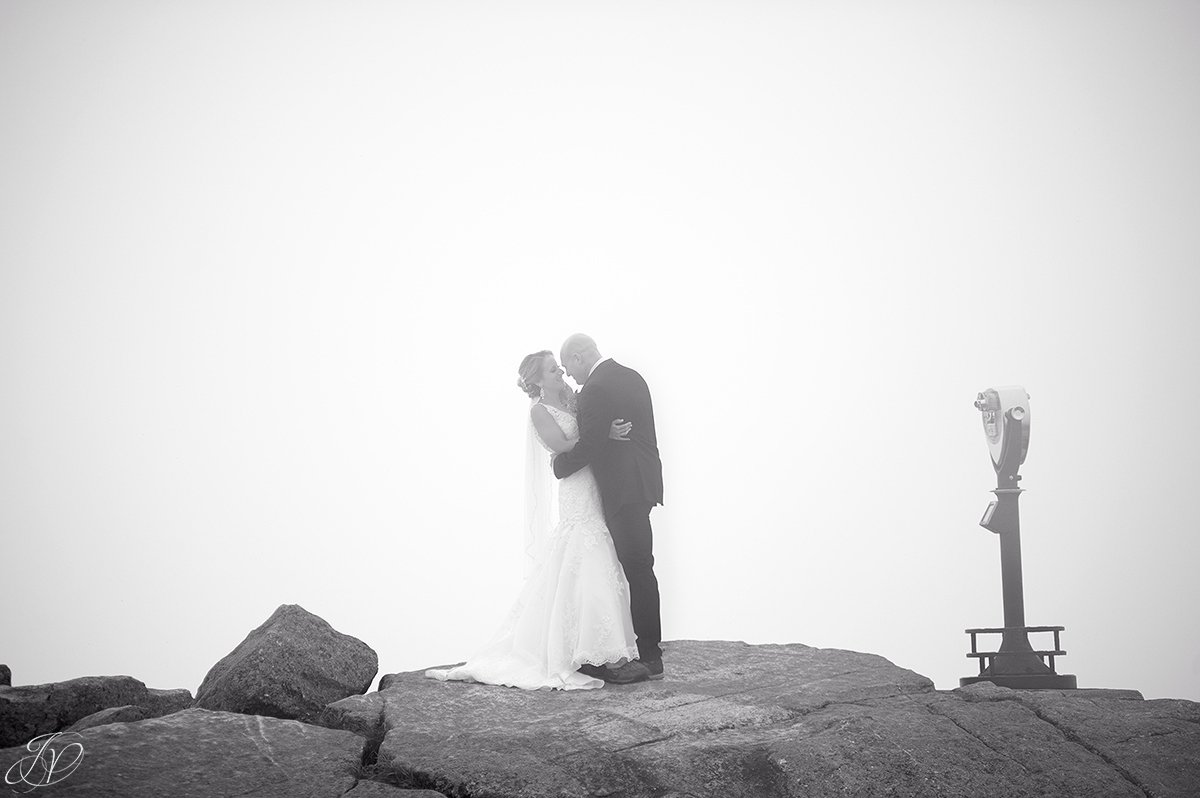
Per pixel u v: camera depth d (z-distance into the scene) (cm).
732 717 538
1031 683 790
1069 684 786
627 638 658
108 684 568
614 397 650
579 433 664
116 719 517
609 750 489
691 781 462
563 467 656
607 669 632
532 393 690
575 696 596
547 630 638
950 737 496
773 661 686
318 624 622
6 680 609
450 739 505
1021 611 816
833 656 698
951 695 584
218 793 431
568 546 652
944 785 456
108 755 452
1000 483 841
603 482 658
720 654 711
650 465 661
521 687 614
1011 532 829
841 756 471
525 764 470
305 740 488
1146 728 512
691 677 646
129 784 431
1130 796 449
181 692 637
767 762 473
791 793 452
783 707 556
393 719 537
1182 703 559
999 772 468
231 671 580
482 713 555
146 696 607
